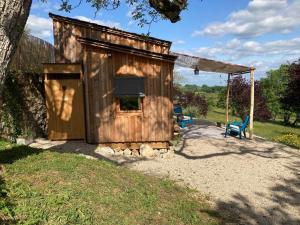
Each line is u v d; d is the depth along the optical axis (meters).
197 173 9.95
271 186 9.12
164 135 12.18
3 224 4.27
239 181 9.41
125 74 11.92
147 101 12.04
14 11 4.69
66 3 9.83
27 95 11.44
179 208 6.65
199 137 16.28
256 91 26.98
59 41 15.12
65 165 6.73
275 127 30.78
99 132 11.96
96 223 5.04
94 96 11.90
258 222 6.78
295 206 7.75
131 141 12.09
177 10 7.88
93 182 6.29
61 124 12.23
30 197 5.12
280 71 38.38
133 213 5.75
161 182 8.14
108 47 11.70
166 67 12.01
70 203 5.27
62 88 12.18
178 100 31.39
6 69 4.86
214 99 43.31
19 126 10.78
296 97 23.25
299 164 11.66
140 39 15.75
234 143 15.05
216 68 16.81
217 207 7.39
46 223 4.64
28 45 12.21
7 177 5.60
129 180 7.22
